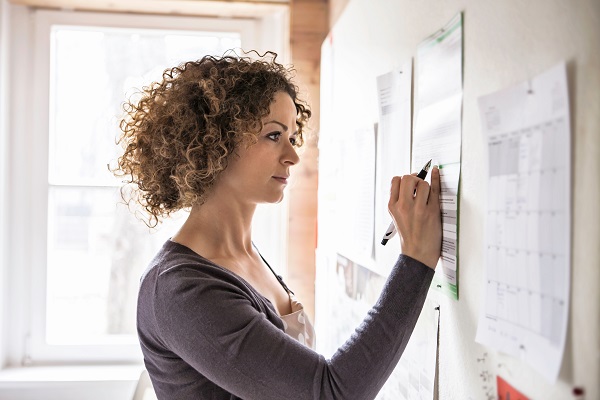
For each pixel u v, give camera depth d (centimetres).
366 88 150
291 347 94
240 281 106
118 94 239
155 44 240
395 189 101
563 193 64
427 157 106
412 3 116
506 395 78
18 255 233
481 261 85
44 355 235
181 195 112
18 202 233
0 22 222
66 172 238
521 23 74
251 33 240
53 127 237
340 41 182
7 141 230
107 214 239
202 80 109
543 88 68
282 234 237
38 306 235
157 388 110
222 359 94
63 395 217
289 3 227
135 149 120
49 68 234
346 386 91
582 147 61
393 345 92
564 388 64
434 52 103
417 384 113
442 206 99
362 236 151
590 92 60
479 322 84
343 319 171
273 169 115
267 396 94
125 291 240
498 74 80
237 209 118
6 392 215
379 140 137
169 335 99
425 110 108
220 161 109
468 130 89
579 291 62
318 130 223
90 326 240
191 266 103
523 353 72
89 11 234
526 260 72
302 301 224
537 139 70
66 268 238
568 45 64
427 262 97
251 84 111
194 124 110
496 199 79
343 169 174
